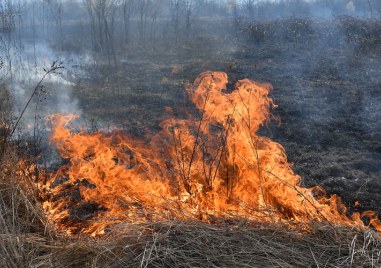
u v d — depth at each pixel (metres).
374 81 9.30
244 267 2.72
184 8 18.47
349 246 2.89
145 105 8.25
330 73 10.16
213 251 2.85
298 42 13.69
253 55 12.59
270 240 3.00
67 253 2.91
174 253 2.84
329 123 7.05
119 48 14.43
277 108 7.77
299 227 3.21
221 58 12.36
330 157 5.68
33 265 2.74
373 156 5.71
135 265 2.74
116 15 17.39
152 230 3.04
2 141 3.97
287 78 9.95
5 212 3.14
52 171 5.02
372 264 2.70
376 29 13.68
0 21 13.62
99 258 2.84
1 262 2.65
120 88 9.44
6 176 3.60
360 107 7.73
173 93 9.04
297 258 2.83
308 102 8.12
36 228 3.26
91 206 4.03
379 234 3.21
